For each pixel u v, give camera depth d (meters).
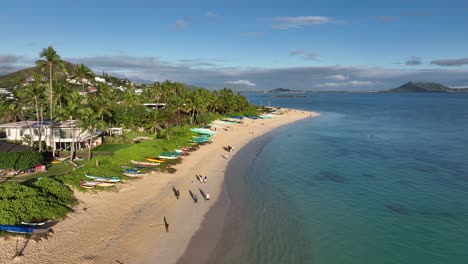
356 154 73.56
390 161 66.69
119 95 163.62
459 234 35.03
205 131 93.75
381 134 104.38
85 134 68.06
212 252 30.45
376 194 47.12
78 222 33.50
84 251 28.84
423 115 175.00
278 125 128.75
